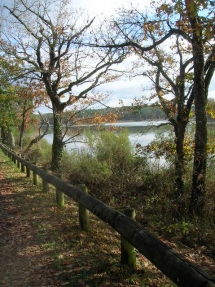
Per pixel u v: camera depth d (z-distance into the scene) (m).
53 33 15.05
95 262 4.27
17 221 6.36
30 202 7.88
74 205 7.87
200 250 6.35
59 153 15.83
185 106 9.45
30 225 6.05
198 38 7.00
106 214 3.99
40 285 3.73
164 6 5.34
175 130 10.00
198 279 2.34
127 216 3.69
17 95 21.55
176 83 9.72
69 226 5.81
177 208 8.68
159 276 3.99
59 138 15.95
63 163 16.06
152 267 4.26
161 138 11.02
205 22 5.23
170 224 7.78
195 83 8.09
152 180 11.20
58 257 4.48
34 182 10.46
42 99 19.08
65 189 6.03
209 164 9.15
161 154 10.81
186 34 7.54
